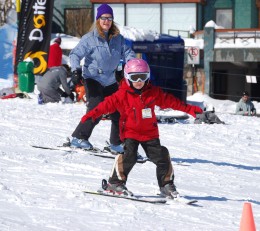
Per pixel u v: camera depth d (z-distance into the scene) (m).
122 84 15.44
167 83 57.78
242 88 78.44
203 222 13.37
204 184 18.61
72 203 13.95
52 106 40.81
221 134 32.78
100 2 85.38
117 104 15.35
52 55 52.66
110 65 22.17
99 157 21.69
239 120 41.38
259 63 77.62
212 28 74.12
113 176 15.20
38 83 43.84
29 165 18.77
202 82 74.31
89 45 21.91
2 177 16.44
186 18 83.25
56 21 88.19
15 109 36.81
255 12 86.50
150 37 55.88
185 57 74.44
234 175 21.02
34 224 11.73
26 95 49.41
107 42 22.02
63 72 43.91
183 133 31.88
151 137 15.40
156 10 83.81
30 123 30.81
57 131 28.23
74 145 22.55
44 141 24.22
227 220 13.73
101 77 22.19
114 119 22.19
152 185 17.08
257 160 25.53
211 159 24.34
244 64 77.56
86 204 13.82
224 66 78.06
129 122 15.36
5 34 69.50
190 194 16.67
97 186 16.14
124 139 15.42
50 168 18.53
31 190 14.91
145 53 54.97
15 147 22.38
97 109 15.26
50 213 12.77
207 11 86.50
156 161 15.40
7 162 18.97
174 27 83.62
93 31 21.98
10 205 13.19
